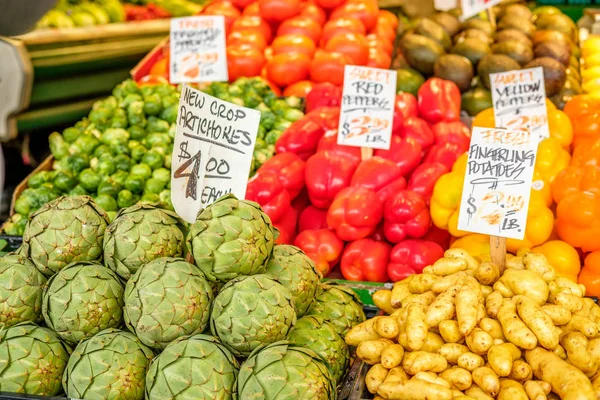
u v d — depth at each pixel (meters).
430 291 1.13
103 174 1.60
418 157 1.59
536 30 2.12
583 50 2.32
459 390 1.01
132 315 0.96
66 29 2.28
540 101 1.63
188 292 0.96
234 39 2.05
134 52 2.59
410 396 0.98
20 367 0.96
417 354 1.02
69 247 1.03
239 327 0.95
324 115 1.71
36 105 2.23
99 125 1.73
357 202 1.46
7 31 1.55
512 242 1.38
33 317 1.03
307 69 1.98
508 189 1.17
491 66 1.84
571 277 1.36
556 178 1.45
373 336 1.08
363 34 2.10
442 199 1.44
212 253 0.98
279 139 1.69
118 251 1.02
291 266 1.07
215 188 1.15
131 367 0.95
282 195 1.52
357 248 1.49
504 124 1.66
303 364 0.93
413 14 2.95
